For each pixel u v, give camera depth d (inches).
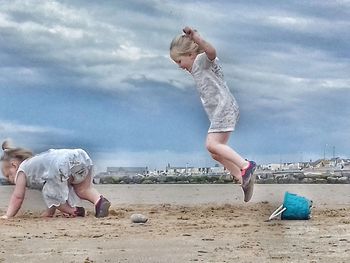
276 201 220.2
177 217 159.3
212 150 152.6
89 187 167.8
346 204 219.5
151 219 153.9
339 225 138.0
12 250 103.8
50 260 94.4
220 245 107.6
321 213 168.9
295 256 96.5
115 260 94.2
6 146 169.0
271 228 132.4
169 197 285.0
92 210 182.7
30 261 93.7
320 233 123.3
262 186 402.9
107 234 123.5
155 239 115.6
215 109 152.8
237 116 154.9
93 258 96.0
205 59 153.2
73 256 97.8
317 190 364.8
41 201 178.4
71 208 164.6
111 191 375.2
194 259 94.3
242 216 160.7
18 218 160.2
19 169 165.5
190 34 153.1
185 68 157.2
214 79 153.0
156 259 94.7
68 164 162.2
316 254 98.2
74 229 132.8
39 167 164.7
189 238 116.6
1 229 133.3
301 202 151.1
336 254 98.3
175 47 155.5
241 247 105.1
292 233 123.3
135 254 99.1
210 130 152.6
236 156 149.7
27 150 169.2
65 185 163.8
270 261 92.5
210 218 156.0
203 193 341.4
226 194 323.0
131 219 147.3
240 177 149.7
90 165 167.0
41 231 129.2
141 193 343.3
